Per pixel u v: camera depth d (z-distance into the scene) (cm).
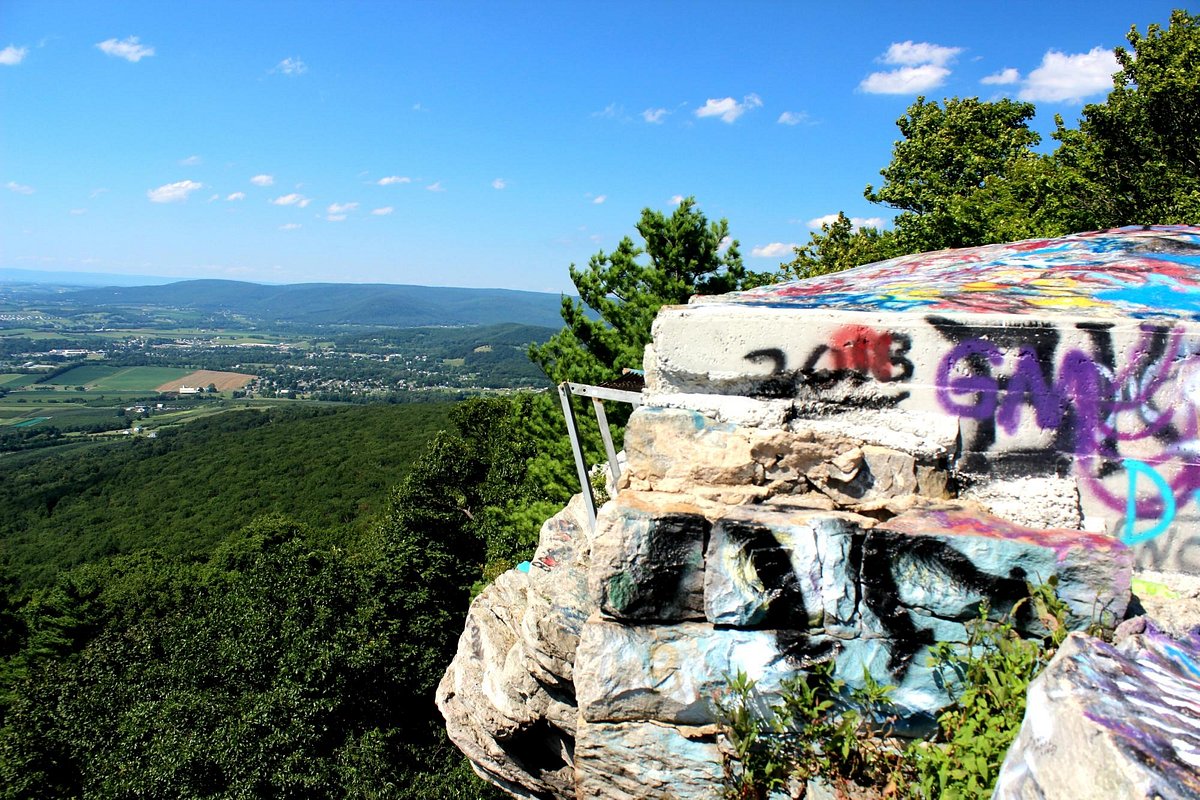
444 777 1658
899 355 308
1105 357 289
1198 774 147
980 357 300
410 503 2442
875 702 290
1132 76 1379
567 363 1353
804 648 300
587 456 1327
